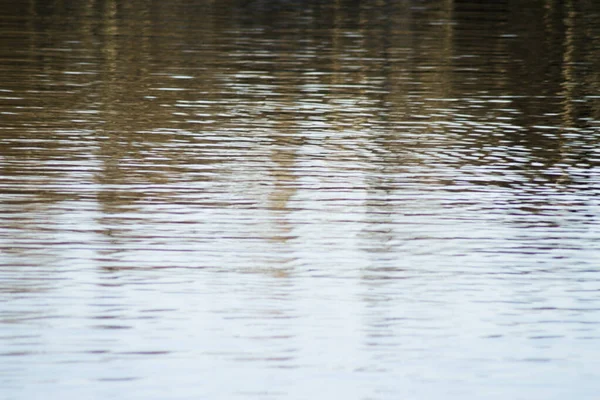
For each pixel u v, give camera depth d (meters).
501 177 33.16
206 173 32.41
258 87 46.69
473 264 25.27
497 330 21.64
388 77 50.28
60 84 45.38
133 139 36.31
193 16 70.25
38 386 18.78
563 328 21.81
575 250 26.45
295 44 59.47
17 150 34.06
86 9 71.69
